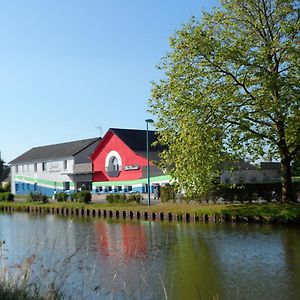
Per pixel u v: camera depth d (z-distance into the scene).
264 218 28.83
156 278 15.92
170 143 29.47
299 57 27.58
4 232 29.53
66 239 25.08
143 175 56.16
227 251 20.36
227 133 28.41
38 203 52.22
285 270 16.69
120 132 60.88
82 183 67.25
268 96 27.89
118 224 32.91
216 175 28.52
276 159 30.72
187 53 28.31
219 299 13.66
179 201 38.78
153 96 29.70
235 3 29.56
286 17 28.84
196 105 27.44
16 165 81.50
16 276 11.27
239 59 27.78
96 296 13.59
